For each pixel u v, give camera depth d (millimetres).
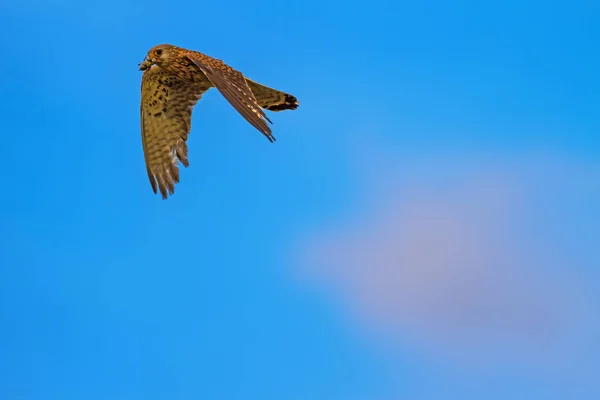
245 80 15070
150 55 16172
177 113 16656
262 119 14312
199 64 15219
